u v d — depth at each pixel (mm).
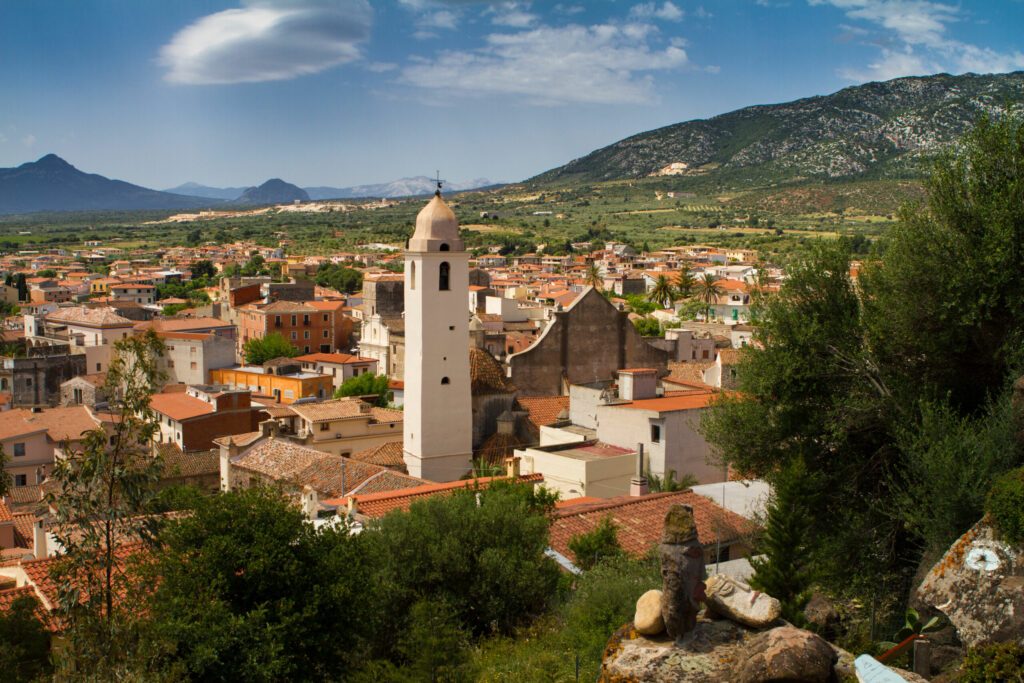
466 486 40625
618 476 51438
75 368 128875
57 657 28062
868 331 33375
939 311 30875
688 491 44062
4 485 42625
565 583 33656
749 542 35875
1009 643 17016
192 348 132375
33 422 84250
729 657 14195
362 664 29125
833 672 13773
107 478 29656
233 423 88312
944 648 19312
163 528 29594
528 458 54625
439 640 27000
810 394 34344
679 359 120438
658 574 30438
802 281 35625
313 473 57688
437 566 32094
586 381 83500
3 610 32688
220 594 27281
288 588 27984
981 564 18250
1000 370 30500
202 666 25516
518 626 31734
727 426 35656
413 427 69938
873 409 32500
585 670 24891
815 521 32375
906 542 31516
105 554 29219
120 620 27422
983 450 26562
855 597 30234
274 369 127000
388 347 135625
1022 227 29625
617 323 84688
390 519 33531
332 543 30000
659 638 14914
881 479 32188
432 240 68062
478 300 177750
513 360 80812
